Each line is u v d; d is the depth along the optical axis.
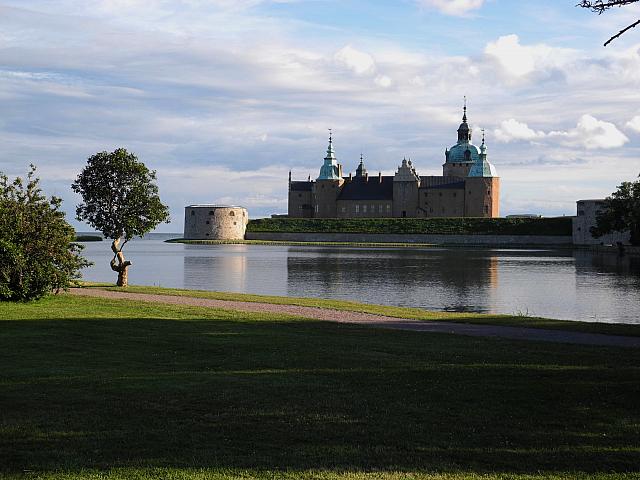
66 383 16.84
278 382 17.11
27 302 34.88
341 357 20.62
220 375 17.92
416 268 81.69
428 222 174.62
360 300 49.16
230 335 25.14
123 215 47.78
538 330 28.30
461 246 150.88
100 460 11.57
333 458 11.70
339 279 67.00
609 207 125.56
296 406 14.88
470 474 10.97
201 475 10.86
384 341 24.19
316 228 184.38
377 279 66.94
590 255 113.50
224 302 37.56
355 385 16.83
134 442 12.51
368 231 176.12
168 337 24.39
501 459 11.68
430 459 11.67
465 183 199.00
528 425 13.55
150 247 158.25
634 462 11.54
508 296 52.22
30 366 18.89
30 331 25.09
